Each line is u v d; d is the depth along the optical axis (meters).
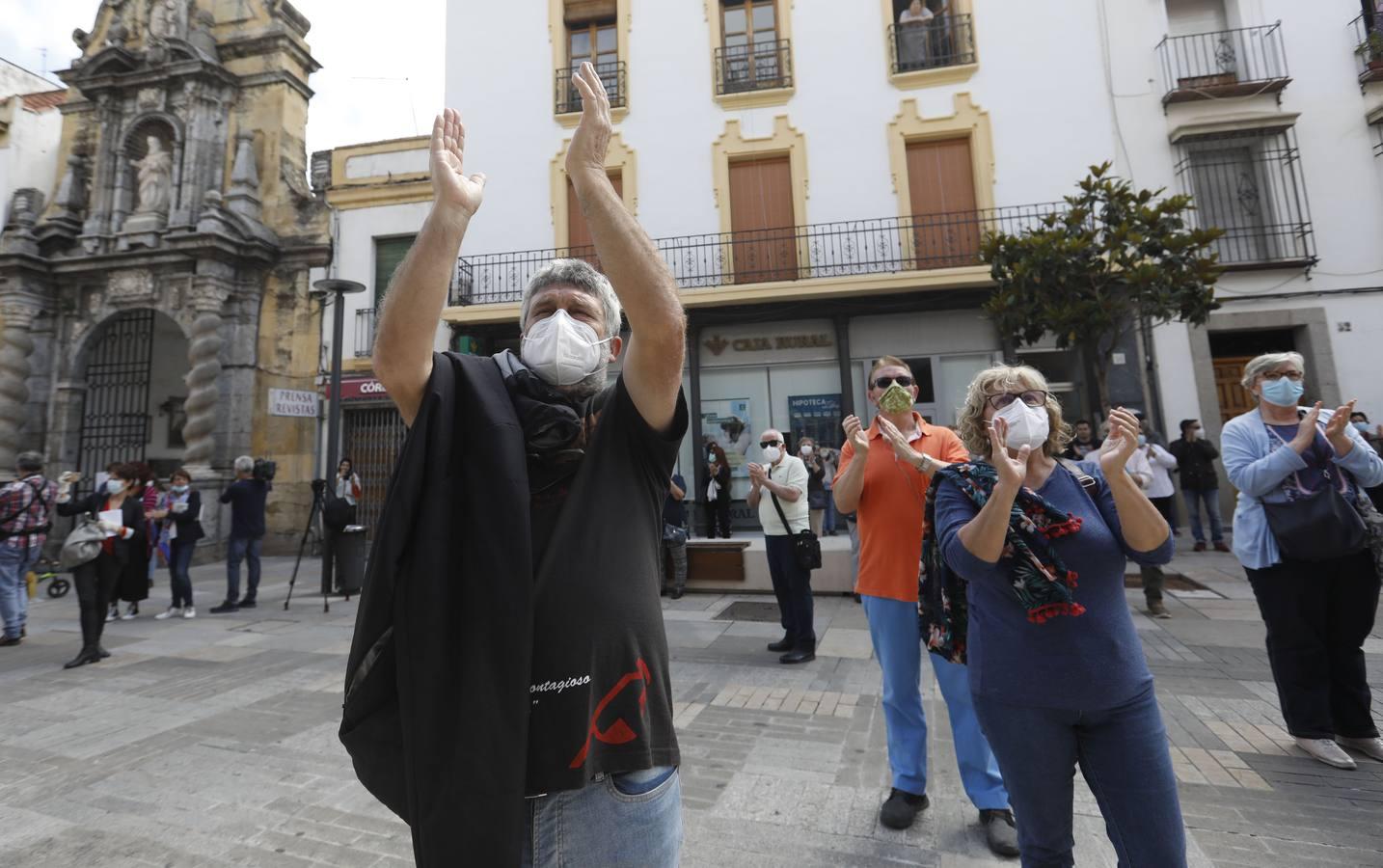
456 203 1.25
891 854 2.48
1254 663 4.55
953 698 2.62
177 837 2.74
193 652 5.85
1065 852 1.75
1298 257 10.65
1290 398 3.19
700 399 12.41
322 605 8.20
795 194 12.23
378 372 1.26
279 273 14.49
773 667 4.84
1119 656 1.74
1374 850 2.40
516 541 1.17
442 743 1.11
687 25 12.82
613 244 1.25
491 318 12.26
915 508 2.78
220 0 15.63
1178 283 8.23
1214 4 11.52
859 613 6.51
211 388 13.65
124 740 3.77
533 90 13.14
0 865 2.56
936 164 12.04
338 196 14.43
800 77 12.44
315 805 3.00
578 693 1.16
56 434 14.60
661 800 1.25
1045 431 1.93
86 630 5.52
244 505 7.98
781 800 2.88
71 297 14.96
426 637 1.14
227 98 15.18
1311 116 10.92
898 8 12.55
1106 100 11.48
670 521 7.72
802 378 12.21
